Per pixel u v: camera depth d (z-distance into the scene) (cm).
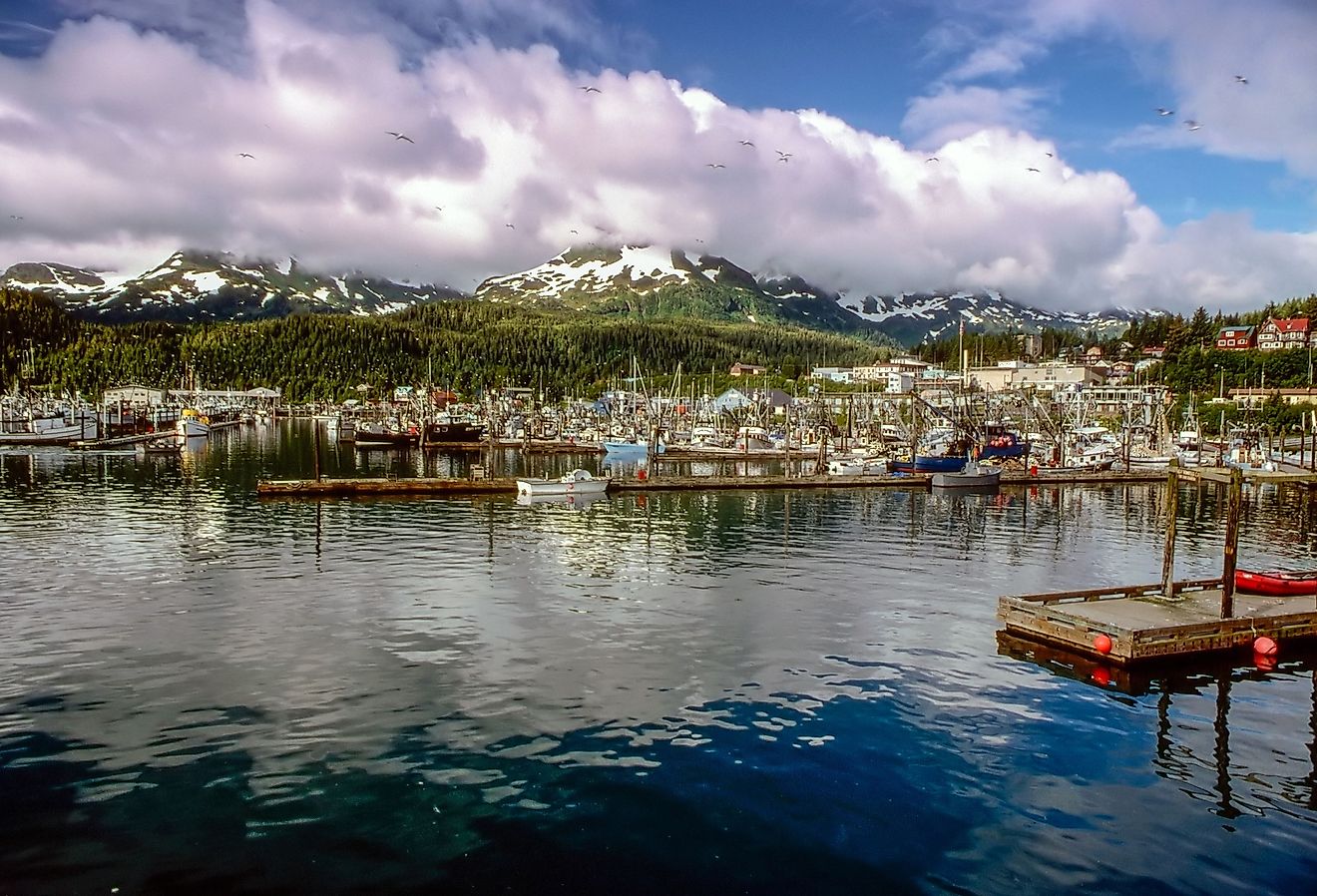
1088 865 1923
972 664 3275
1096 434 16712
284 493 8206
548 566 5034
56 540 5669
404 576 4672
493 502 8138
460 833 1992
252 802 2114
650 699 2839
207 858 1870
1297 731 2684
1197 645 3328
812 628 3731
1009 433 14075
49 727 2534
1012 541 6319
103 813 2048
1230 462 12500
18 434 15850
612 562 5206
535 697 2836
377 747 2433
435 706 2741
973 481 10175
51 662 3123
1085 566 5397
